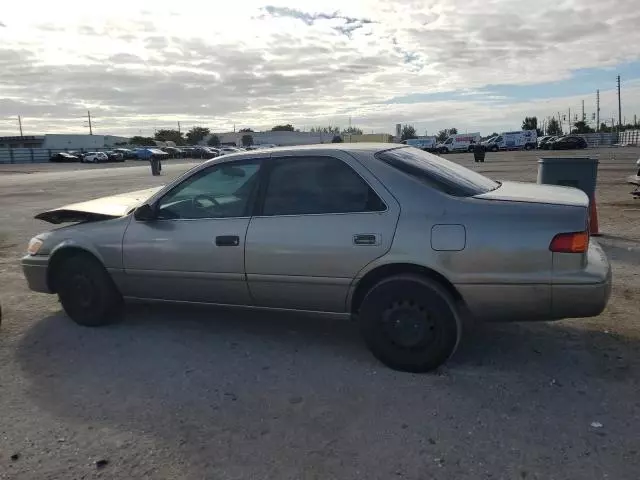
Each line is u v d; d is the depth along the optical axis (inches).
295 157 165.9
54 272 198.8
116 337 185.9
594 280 137.6
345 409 134.3
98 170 1804.9
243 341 180.2
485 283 142.9
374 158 158.4
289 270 160.9
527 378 147.8
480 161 1449.3
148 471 111.3
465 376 149.9
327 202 159.0
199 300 178.7
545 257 139.0
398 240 148.6
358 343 176.4
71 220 201.8
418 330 149.6
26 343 182.9
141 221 183.0
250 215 167.6
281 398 140.7
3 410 137.4
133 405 138.8
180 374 156.3
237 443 120.7
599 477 105.7
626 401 134.1
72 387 149.6
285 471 110.4
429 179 154.9
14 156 2974.9
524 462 111.0
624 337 173.8
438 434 122.0
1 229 446.9
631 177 476.7
